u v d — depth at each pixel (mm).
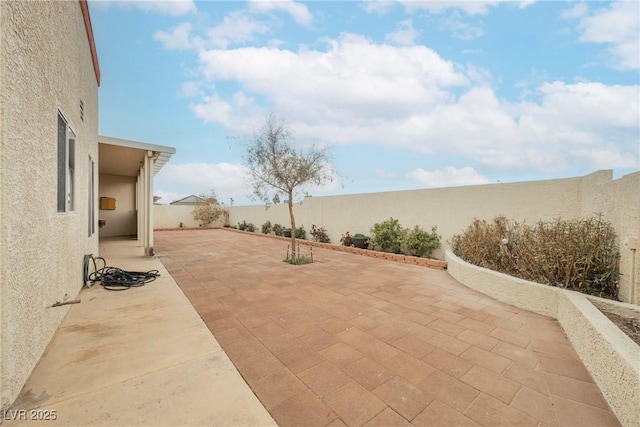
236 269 7242
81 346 2965
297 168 8336
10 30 1999
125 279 5504
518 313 4180
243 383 2412
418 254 8625
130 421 1929
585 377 2592
